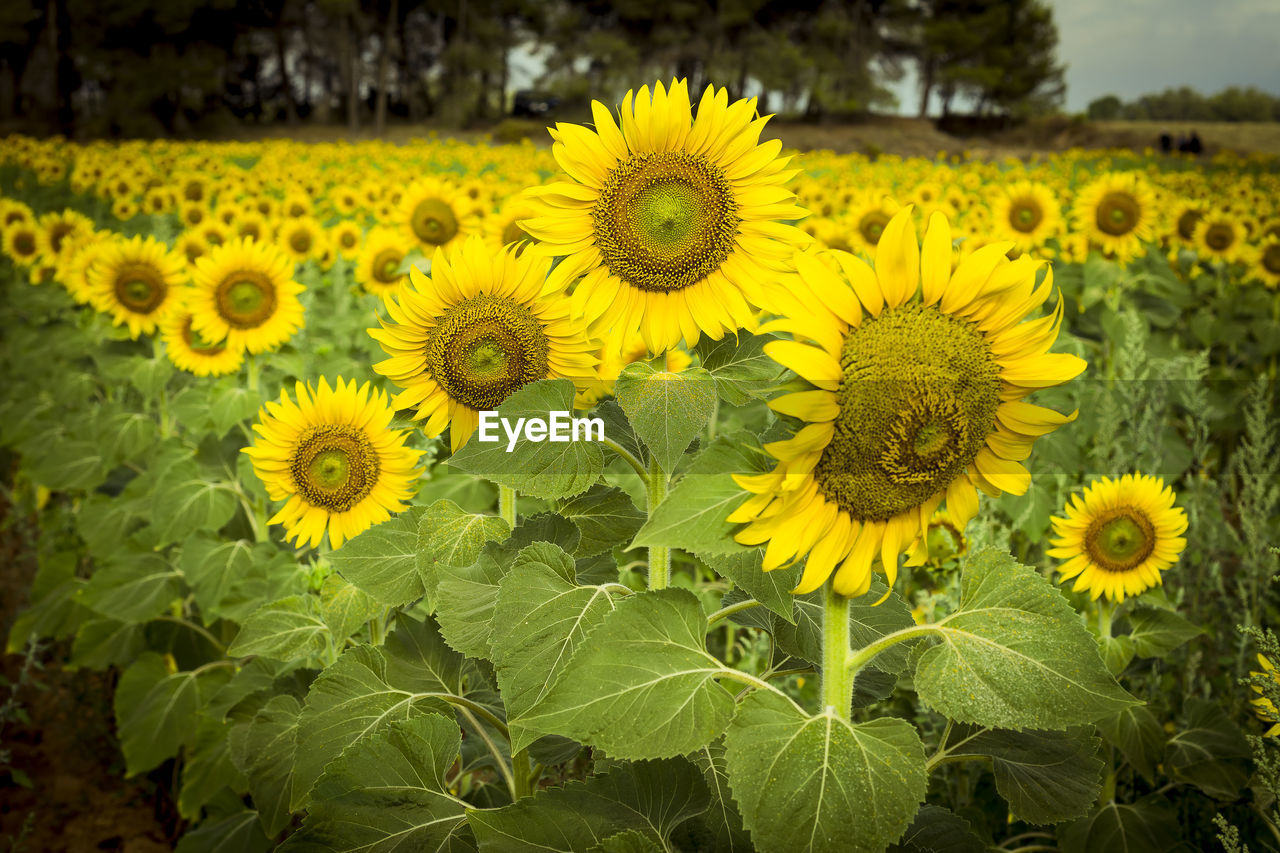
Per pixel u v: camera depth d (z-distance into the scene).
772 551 1.42
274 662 3.15
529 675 1.67
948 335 1.37
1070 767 1.80
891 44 76.38
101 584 3.96
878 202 7.48
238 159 27.00
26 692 5.05
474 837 1.77
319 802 1.79
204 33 70.62
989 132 75.50
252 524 4.01
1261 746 2.25
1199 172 30.83
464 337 2.00
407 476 2.45
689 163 1.73
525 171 21.72
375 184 11.27
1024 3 74.88
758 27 71.25
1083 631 1.42
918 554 1.49
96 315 5.63
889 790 1.35
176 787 3.99
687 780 1.68
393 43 78.00
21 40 64.50
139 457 5.23
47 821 4.16
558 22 74.06
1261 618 3.64
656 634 1.54
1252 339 7.96
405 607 2.63
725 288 1.75
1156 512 2.62
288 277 3.95
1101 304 6.19
